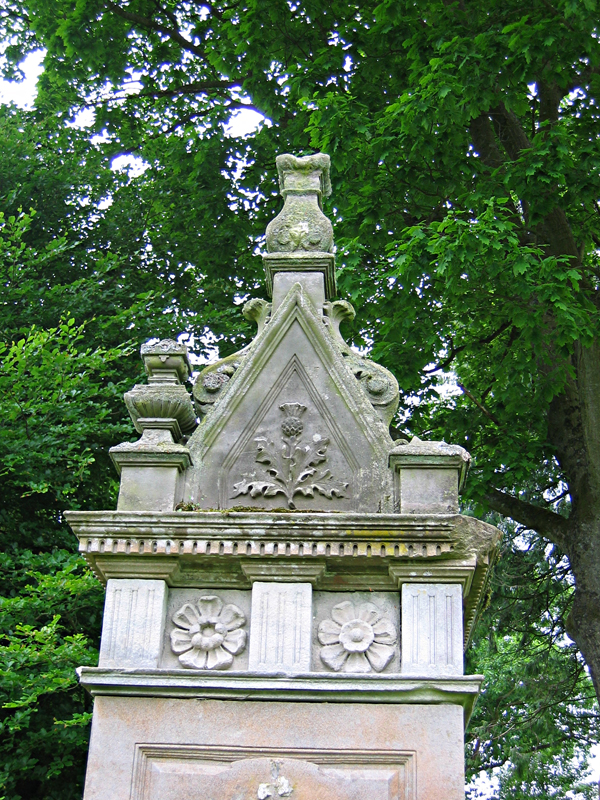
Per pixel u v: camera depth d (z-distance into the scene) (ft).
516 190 32.35
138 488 13.88
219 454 14.35
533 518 36.11
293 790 12.09
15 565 32.50
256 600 13.06
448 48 32.40
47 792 31.14
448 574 13.03
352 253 34.17
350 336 35.35
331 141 33.83
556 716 50.31
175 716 12.51
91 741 12.40
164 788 12.20
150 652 12.81
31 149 43.83
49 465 32.76
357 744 12.25
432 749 12.18
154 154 45.96
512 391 34.81
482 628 47.11
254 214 43.34
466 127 36.19
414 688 12.39
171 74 46.06
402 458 13.83
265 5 38.45
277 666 12.67
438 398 39.73
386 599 13.16
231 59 41.57
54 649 26.61
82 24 42.45
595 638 33.12
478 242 29.78
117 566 13.28
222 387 15.16
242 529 13.19
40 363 33.35
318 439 14.40
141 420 14.42
